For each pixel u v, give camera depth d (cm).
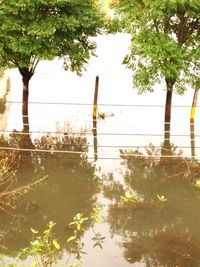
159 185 1338
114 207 1193
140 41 1605
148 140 1708
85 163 1485
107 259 942
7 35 1567
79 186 1317
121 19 1692
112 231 1068
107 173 1419
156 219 1134
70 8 1622
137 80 1683
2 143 1606
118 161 1513
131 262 934
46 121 1905
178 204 1220
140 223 1112
